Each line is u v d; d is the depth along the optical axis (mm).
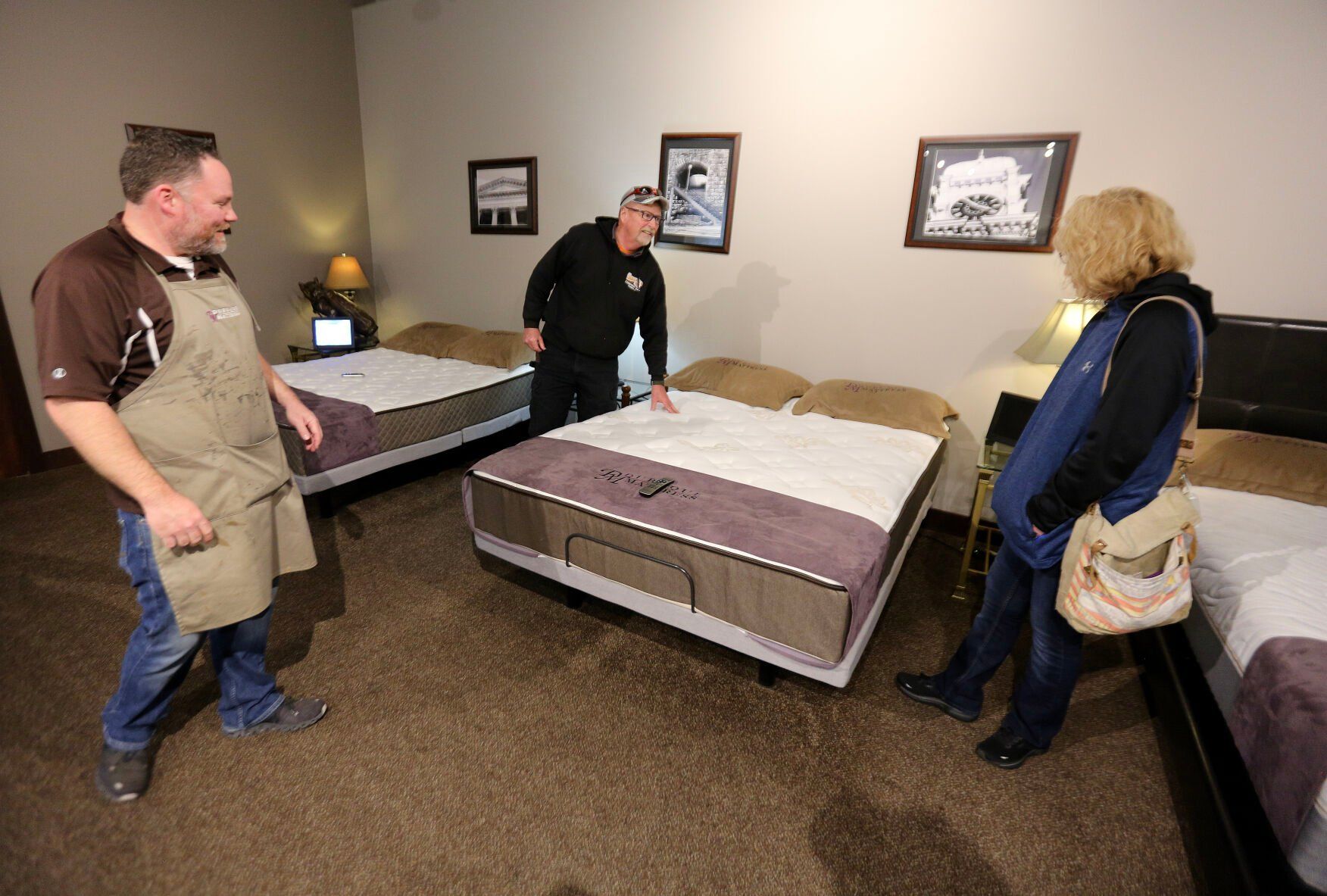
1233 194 2363
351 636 2098
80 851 1344
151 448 1263
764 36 3070
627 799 1537
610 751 1679
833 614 1589
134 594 2275
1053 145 2594
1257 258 2375
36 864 1310
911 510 2221
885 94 2873
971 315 2918
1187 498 1315
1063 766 1701
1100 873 1401
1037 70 2574
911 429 2754
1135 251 1249
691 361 3730
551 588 2436
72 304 1101
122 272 1174
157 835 1390
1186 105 2367
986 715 1874
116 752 1467
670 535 1811
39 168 3254
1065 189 2611
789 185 3191
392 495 3211
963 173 2785
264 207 4262
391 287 4996
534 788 1557
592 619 2252
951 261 2902
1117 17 2404
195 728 1688
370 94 4586
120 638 2027
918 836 1476
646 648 2111
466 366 3908
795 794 1574
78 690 1797
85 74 3344
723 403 3107
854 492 2074
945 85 2748
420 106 4363
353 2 4426
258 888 1293
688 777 1607
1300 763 1148
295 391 3170
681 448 2441
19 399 3279
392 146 4602
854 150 2996
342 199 4711
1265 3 2189
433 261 4684
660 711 1828
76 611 2158
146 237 1231
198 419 1306
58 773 1525
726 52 3186
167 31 3611
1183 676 1732
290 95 4250
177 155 1173
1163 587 1288
